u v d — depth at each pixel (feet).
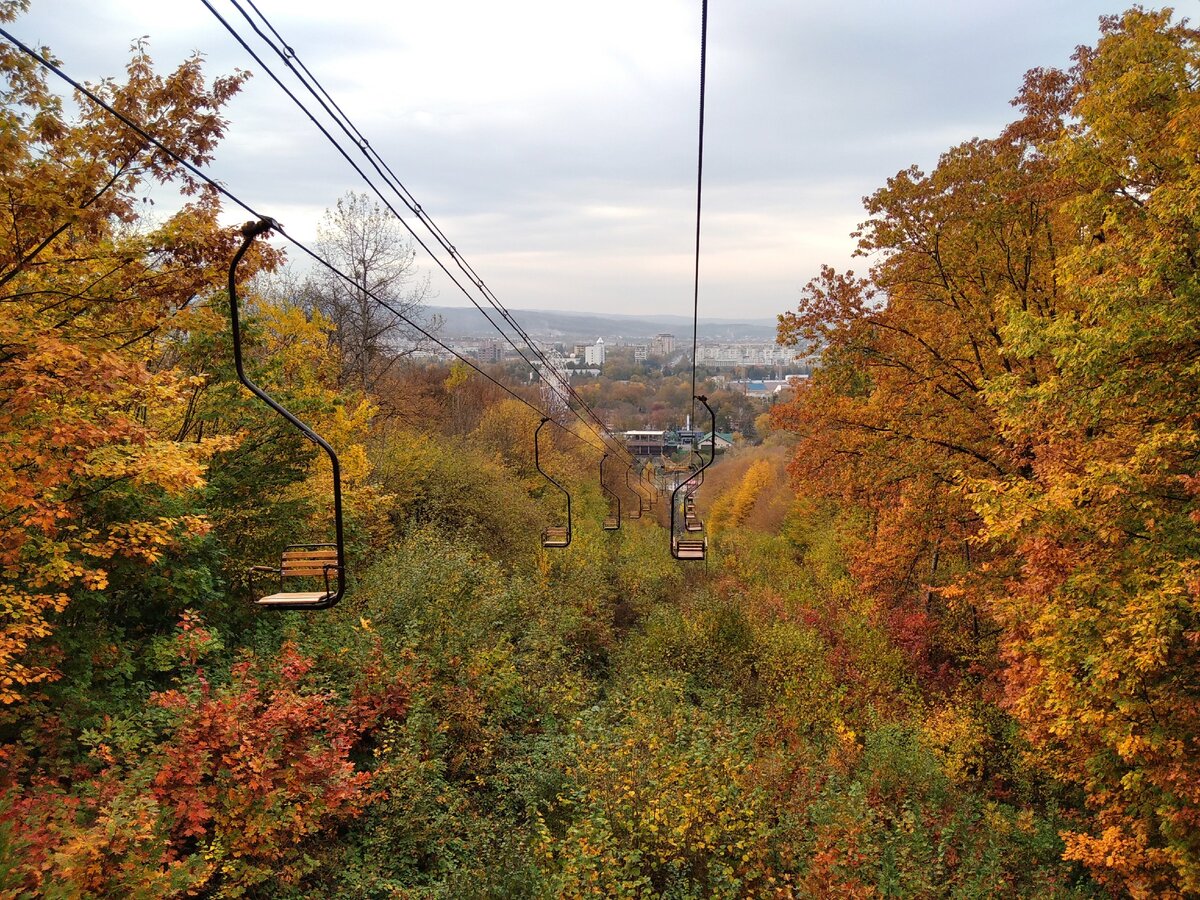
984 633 70.74
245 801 27.68
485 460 111.34
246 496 45.39
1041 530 38.58
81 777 26.91
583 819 35.19
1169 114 37.88
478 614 54.90
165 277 31.58
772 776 42.83
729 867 33.04
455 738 43.09
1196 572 30.37
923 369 63.62
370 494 58.59
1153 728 33.09
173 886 23.04
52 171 26.03
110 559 32.35
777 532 160.45
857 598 88.17
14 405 23.90
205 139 32.35
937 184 61.11
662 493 199.41
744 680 68.18
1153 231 35.37
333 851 32.01
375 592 51.03
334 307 105.29
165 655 32.30
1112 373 36.83
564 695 52.60
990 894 36.14
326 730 37.65
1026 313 42.52
